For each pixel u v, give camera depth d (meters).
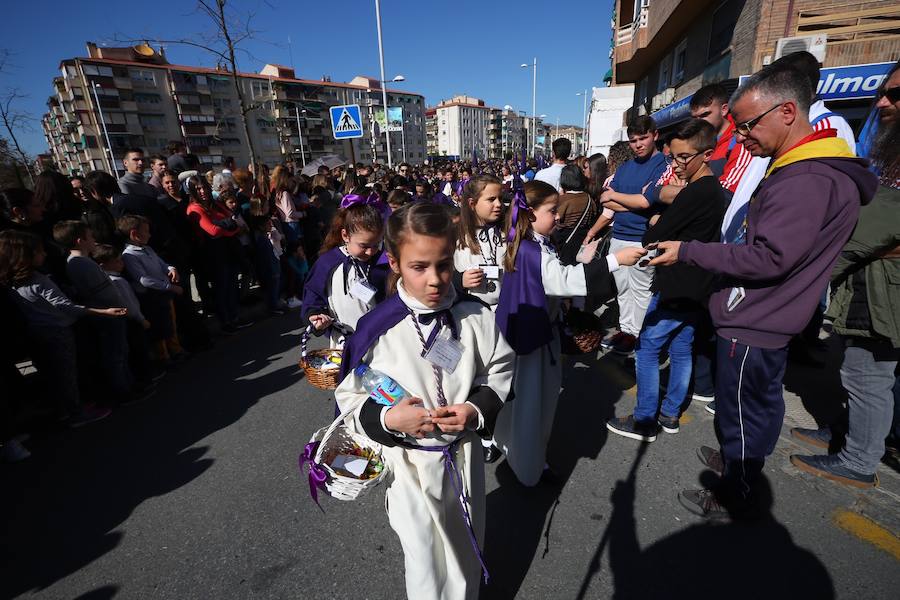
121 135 54.72
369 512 2.42
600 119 17.55
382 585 2.00
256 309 6.31
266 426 3.34
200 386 4.02
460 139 109.38
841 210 1.55
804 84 1.58
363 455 1.52
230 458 2.96
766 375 1.83
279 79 65.75
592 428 3.05
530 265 2.09
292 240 6.48
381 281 2.39
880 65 5.46
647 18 12.27
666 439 2.89
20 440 3.18
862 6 5.98
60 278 3.71
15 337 3.05
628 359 3.99
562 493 2.46
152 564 2.16
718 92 3.38
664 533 2.17
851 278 2.09
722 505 2.19
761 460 2.00
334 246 2.53
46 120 73.06
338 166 10.58
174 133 58.19
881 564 1.93
